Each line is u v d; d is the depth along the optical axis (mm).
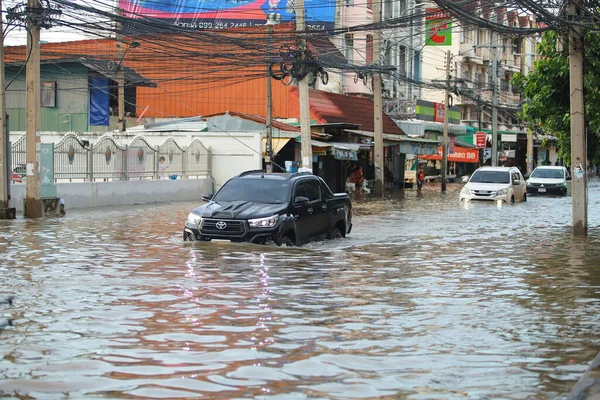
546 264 13758
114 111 41719
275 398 5859
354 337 7848
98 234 18078
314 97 42688
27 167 22469
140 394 5934
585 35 18203
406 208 30078
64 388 6066
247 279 11359
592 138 20469
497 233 19844
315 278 11625
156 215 24609
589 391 5781
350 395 5941
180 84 44969
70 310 8992
